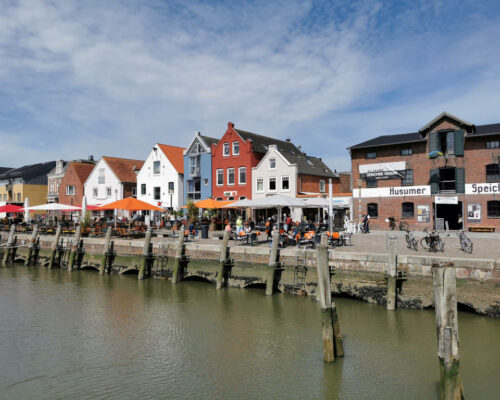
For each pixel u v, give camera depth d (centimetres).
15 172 6912
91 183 5447
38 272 2636
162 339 1276
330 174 4544
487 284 1349
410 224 3328
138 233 2820
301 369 1035
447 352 768
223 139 4434
